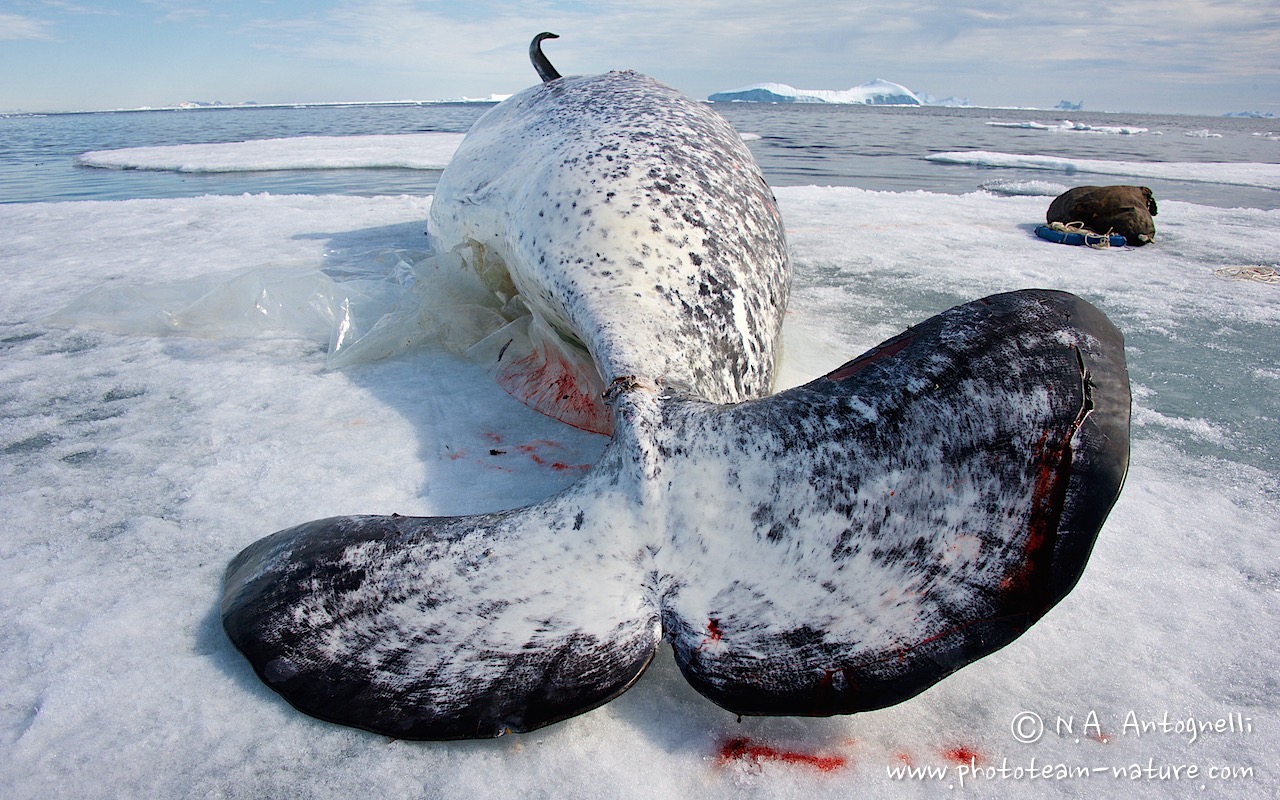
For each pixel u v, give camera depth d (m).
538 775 1.23
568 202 2.26
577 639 1.37
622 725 1.33
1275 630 1.55
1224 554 1.80
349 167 10.87
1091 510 1.21
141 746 1.29
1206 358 3.08
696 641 1.33
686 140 2.59
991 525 1.28
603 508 1.54
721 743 1.29
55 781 1.23
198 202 7.07
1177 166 11.69
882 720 1.34
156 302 3.64
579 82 3.34
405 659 1.37
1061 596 1.18
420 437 2.40
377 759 1.27
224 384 2.84
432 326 3.14
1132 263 4.74
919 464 1.37
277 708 1.38
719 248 2.23
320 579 1.54
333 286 3.54
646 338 1.92
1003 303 1.51
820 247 5.15
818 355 2.98
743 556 1.42
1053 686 1.41
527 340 2.92
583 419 2.46
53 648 1.51
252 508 2.00
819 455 1.45
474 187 2.95
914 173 10.54
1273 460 2.26
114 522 1.95
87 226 5.89
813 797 1.19
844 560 1.36
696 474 1.52
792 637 1.29
